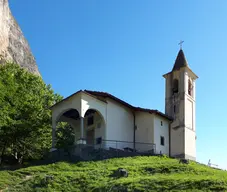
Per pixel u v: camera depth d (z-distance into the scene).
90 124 42.97
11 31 63.62
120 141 41.47
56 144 44.00
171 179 25.39
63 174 28.59
